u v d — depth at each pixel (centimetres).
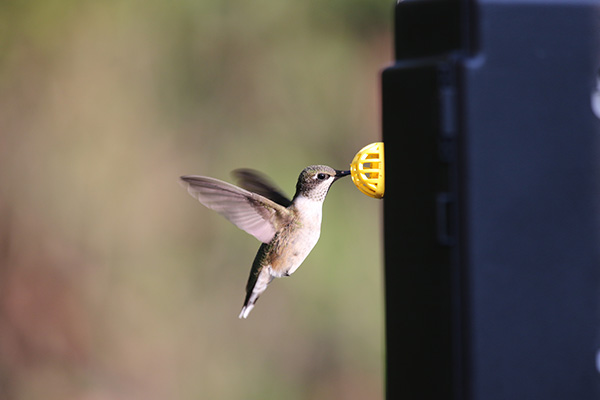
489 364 285
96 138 1239
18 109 1230
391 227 317
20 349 1213
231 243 1230
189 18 1277
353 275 1210
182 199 1240
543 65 288
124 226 1229
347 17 1321
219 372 1208
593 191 290
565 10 289
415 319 306
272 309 1216
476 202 284
